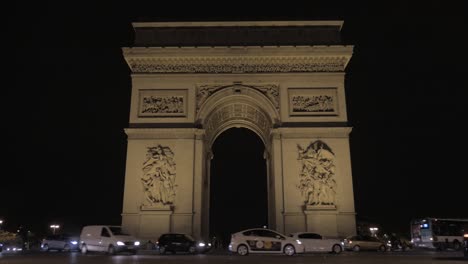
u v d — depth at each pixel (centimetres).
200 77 8006
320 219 7338
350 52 7950
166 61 8088
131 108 7888
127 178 7581
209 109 7944
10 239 9100
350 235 7331
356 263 4431
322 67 8044
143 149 7712
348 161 7600
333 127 7738
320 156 7600
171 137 7769
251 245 6219
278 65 8069
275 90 7975
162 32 8294
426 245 8569
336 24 8281
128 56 8000
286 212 7419
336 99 7906
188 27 8312
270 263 4412
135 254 6538
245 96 7969
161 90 7988
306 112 7850
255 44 8188
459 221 8506
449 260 4934
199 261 4747
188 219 7412
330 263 4422
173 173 7612
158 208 7419
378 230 13288
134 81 8012
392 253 6788
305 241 6300
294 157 7650
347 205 7419
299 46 7969
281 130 7738
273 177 7800
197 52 7994
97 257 5597
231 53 7981
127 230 7362
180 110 7906
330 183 7500
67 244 8612
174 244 6612
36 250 8969
